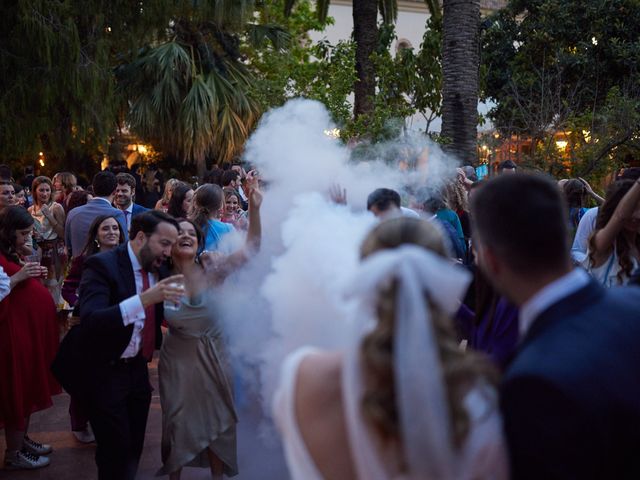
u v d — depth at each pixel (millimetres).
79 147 15031
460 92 10867
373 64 13547
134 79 18547
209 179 8617
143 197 13016
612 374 1387
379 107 10266
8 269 4605
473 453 1263
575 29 15930
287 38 20219
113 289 3701
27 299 4645
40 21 12195
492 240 1598
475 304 3051
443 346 1299
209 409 3967
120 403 3703
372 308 1364
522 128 13625
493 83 17156
